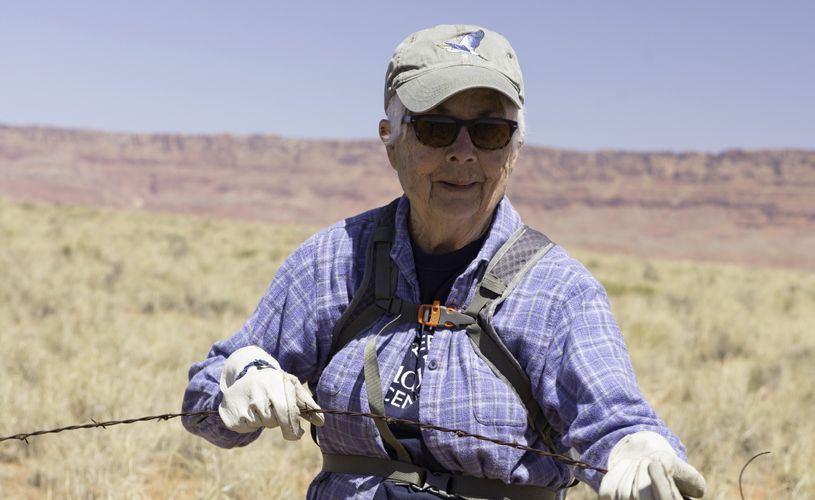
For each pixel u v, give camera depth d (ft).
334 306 5.06
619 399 4.03
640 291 73.10
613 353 4.30
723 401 23.22
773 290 92.02
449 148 4.64
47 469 15.44
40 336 29.45
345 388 4.83
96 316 36.68
